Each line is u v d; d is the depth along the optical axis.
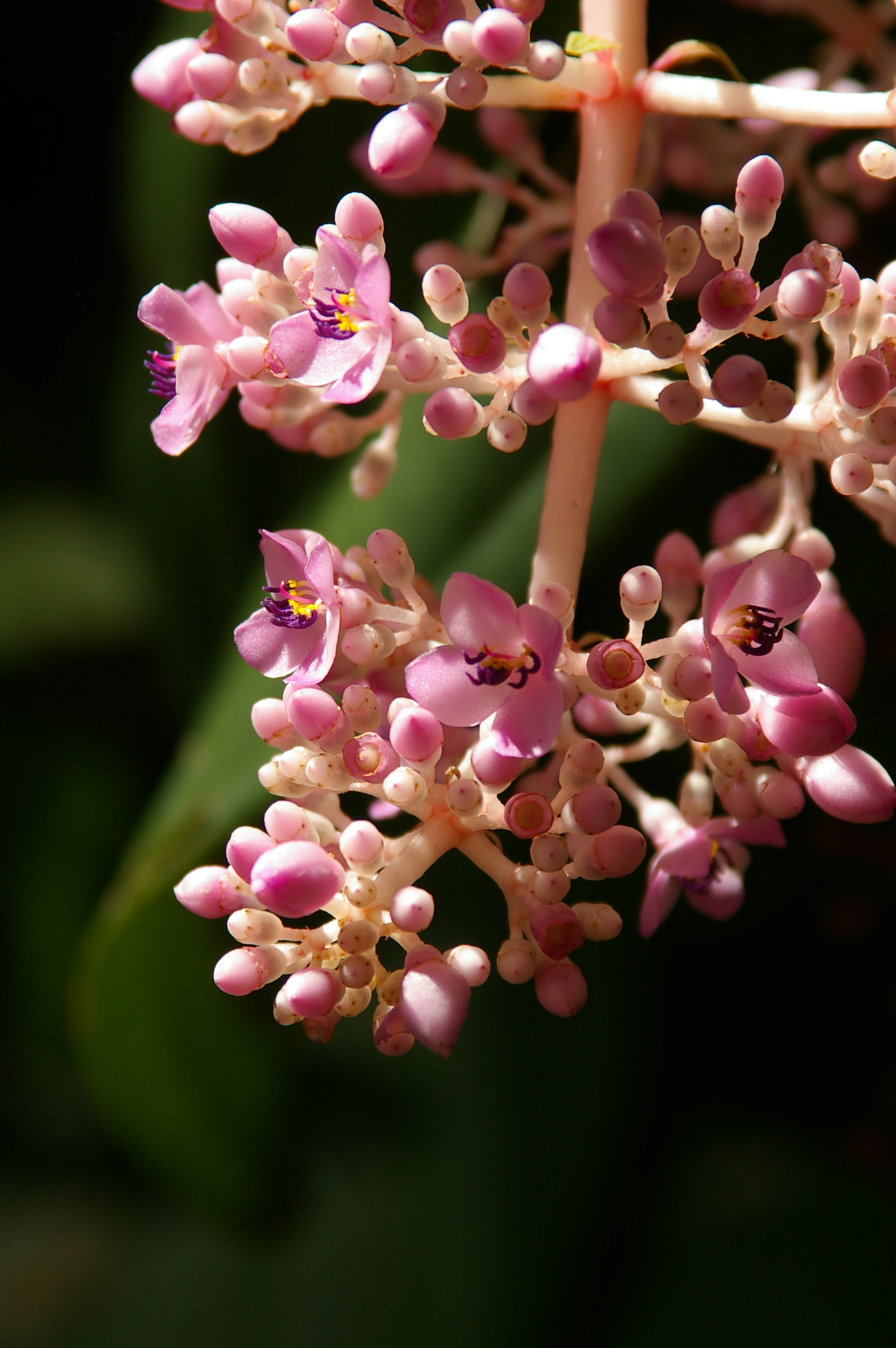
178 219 0.45
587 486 0.37
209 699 0.42
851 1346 0.44
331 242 0.36
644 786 0.46
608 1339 0.45
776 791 0.37
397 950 0.46
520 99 0.38
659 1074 0.47
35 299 0.51
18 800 0.53
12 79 0.47
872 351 0.37
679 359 0.36
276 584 0.37
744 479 0.43
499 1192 0.45
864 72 0.45
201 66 0.37
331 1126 0.46
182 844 0.41
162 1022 0.43
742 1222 0.46
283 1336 0.45
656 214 0.36
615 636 0.44
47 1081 0.52
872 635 0.45
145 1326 0.46
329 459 0.45
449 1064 0.46
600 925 0.37
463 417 0.36
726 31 0.45
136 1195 0.50
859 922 0.46
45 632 0.55
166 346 0.45
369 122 0.44
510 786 0.39
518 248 0.43
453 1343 0.44
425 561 0.42
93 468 0.54
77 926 0.51
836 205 0.43
